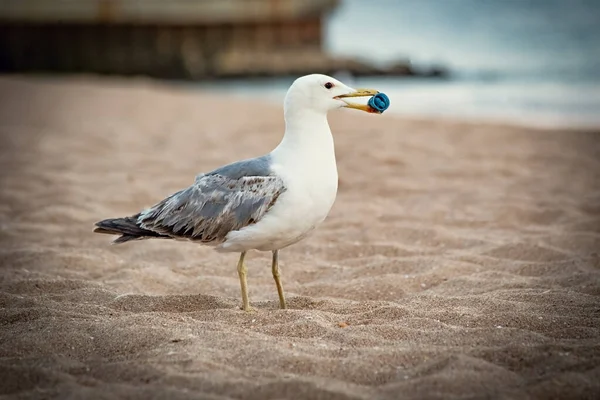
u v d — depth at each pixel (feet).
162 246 34.22
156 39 133.90
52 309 25.20
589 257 30.94
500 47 120.37
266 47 133.80
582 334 22.47
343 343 22.03
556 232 35.01
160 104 75.51
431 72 108.37
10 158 52.34
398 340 22.18
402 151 53.16
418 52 122.93
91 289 27.89
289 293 28.63
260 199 24.20
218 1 133.49
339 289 28.60
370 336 22.44
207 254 33.55
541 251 31.94
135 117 68.69
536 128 60.44
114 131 62.03
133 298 26.68
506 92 89.45
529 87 91.76
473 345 21.59
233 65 126.62
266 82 121.70
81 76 132.98
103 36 134.21
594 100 82.28
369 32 142.51
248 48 134.00
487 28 134.62
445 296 27.12
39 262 31.35
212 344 21.80
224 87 118.01
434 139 56.95
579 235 34.09
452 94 92.02
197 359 20.34
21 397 18.75
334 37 140.77
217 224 24.63
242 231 24.34
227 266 31.89
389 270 30.58
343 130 61.16
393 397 18.39
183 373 19.65
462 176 46.55
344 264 31.89
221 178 25.04
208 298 26.86
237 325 23.86
